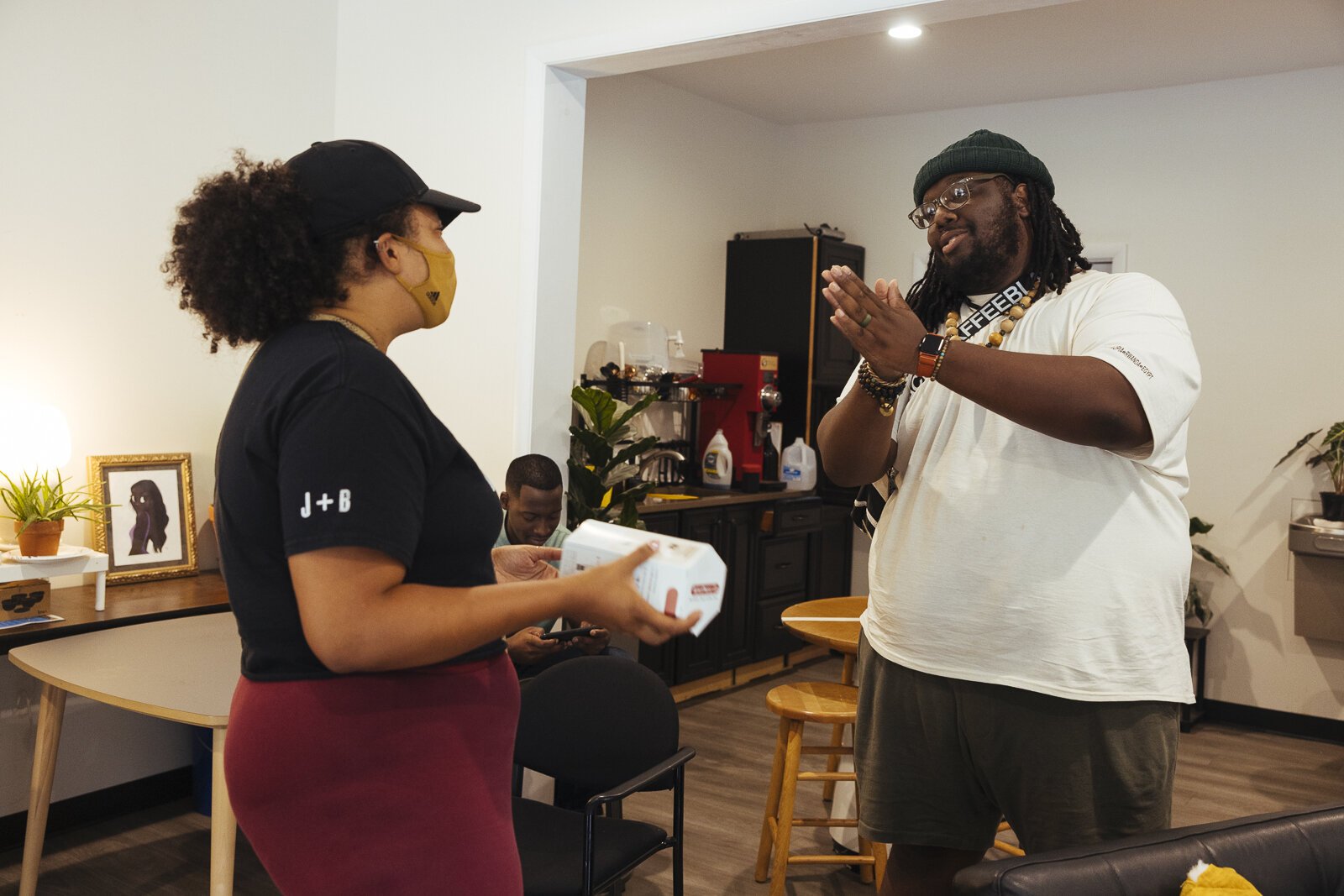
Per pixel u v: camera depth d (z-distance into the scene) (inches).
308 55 142.2
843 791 126.6
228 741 44.9
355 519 40.0
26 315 116.1
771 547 207.3
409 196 46.9
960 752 63.2
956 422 63.3
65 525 121.0
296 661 43.5
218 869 84.0
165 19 126.6
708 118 223.1
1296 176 189.0
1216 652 197.9
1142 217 202.7
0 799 118.2
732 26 110.3
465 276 132.3
